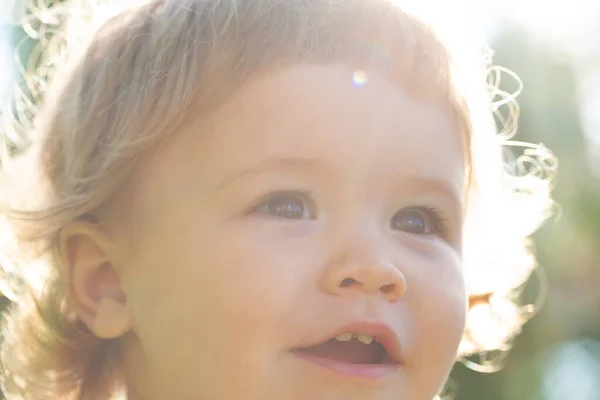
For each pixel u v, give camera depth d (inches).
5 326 22.8
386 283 17.8
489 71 23.4
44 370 21.4
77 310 19.9
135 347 19.3
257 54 18.6
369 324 17.7
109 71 20.0
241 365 17.8
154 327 18.7
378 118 18.5
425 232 19.1
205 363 18.1
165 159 18.8
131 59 19.8
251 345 17.8
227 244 18.1
